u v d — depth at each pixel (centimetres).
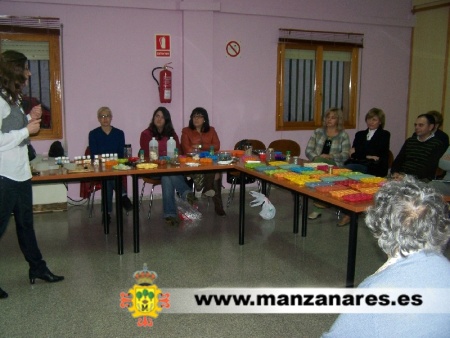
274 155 409
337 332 109
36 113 269
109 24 499
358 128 637
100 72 504
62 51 486
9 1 457
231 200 539
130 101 521
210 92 543
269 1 557
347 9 599
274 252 362
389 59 638
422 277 101
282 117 593
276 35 571
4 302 270
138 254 354
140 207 507
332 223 446
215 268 326
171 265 331
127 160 377
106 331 239
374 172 460
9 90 248
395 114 656
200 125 475
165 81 518
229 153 421
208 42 532
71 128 503
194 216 457
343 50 614
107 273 315
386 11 621
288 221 453
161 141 457
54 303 269
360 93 630
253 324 248
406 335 99
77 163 365
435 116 421
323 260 345
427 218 104
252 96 573
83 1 482
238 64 559
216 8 527
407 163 405
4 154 250
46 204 477
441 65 597
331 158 446
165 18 520
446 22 586
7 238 390
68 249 364
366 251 366
